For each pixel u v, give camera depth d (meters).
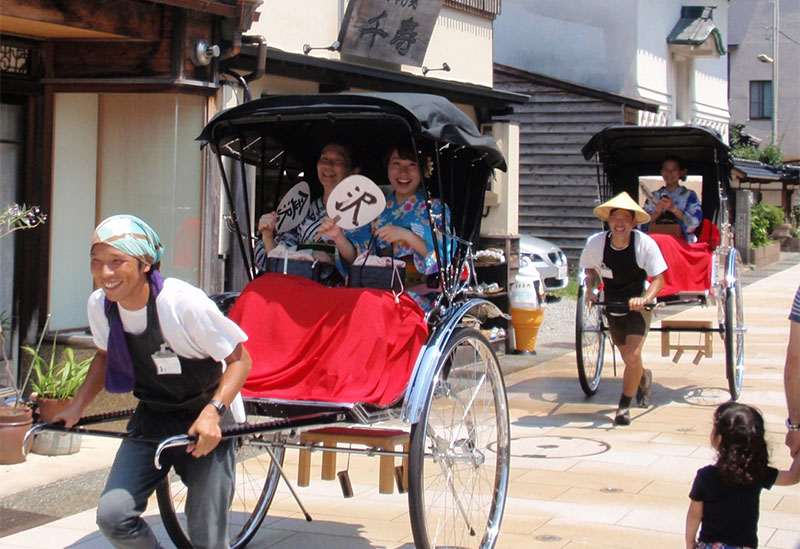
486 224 11.09
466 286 5.09
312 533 5.07
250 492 5.64
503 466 5.03
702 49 20.69
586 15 19.17
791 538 4.93
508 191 11.03
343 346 4.17
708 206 9.41
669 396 8.71
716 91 23.75
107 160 7.10
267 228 4.99
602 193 9.70
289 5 8.52
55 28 6.42
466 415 4.82
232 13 6.82
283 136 5.46
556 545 4.85
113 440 6.83
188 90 6.80
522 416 7.88
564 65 19.48
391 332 4.29
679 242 8.41
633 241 7.40
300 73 8.37
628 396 7.57
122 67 6.86
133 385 3.65
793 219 31.25
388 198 4.94
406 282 4.93
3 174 6.84
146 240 3.48
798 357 3.74
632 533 5.03
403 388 4.27
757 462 3.68
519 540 4.93
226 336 3.54
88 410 6.57
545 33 19.58
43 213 6.98
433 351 4.19
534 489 5.81
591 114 18.06
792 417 3.76
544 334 12.66
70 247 7.16
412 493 4.06
